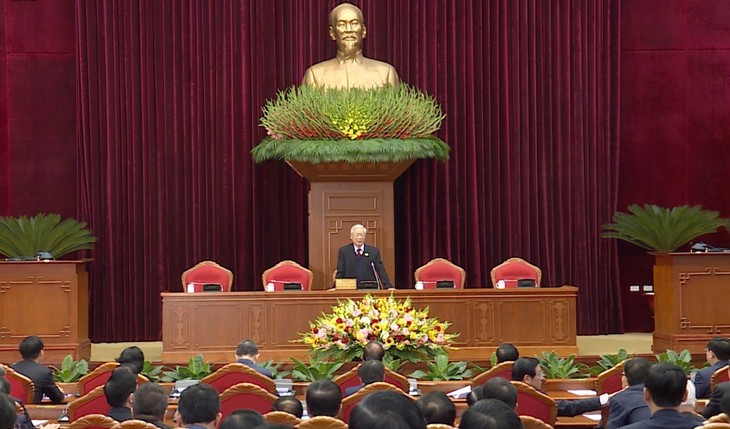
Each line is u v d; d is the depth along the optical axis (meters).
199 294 9.48
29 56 12.04
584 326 12.17
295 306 9.52
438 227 12.15
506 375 6.15
